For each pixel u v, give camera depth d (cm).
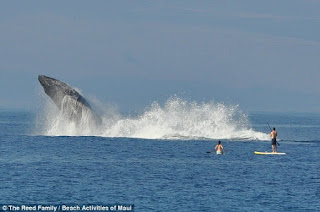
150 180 19338
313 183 19200
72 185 18200
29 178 19225
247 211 15300
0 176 19500
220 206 15762
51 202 15950
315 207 15812
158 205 15775
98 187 17962
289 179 19912
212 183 18950
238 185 18662
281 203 16212
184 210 15288
